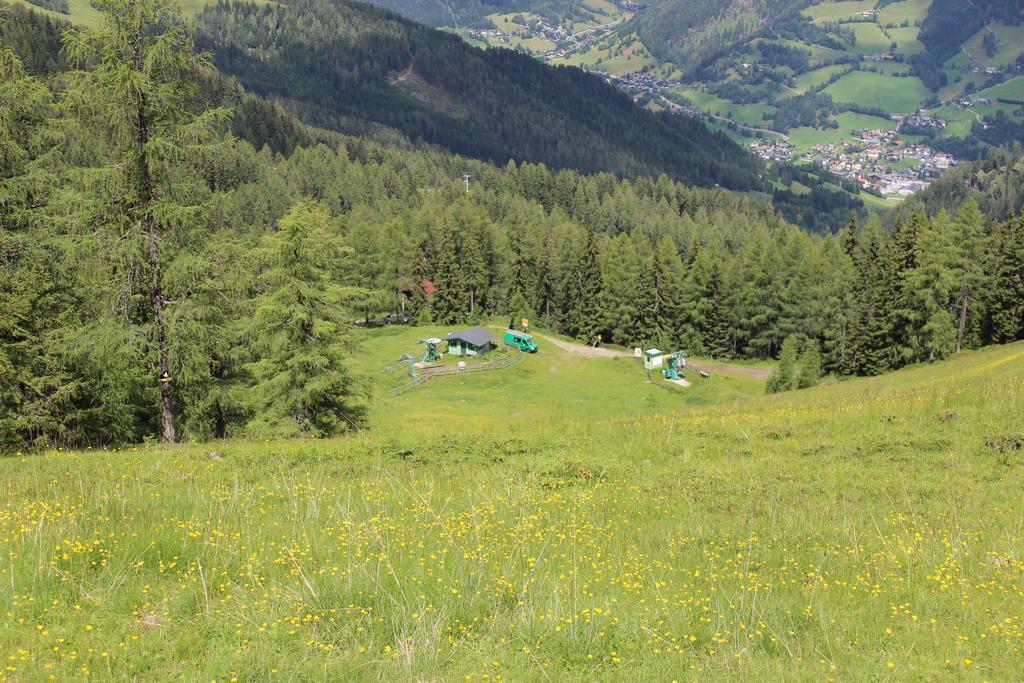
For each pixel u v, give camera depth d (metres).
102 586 8.59
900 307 74.56
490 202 198.50
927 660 7.43
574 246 119.50
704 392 78.31
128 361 23.78
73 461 17.25
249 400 29.16
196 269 23.44
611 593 9.12
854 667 7.31
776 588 9.71
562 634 7.77
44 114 24.94
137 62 21.75
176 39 22.00
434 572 9.44
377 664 7.09
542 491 15.33
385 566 9.47
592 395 75.31
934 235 71.00
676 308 104.75
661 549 11.44
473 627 8.02
